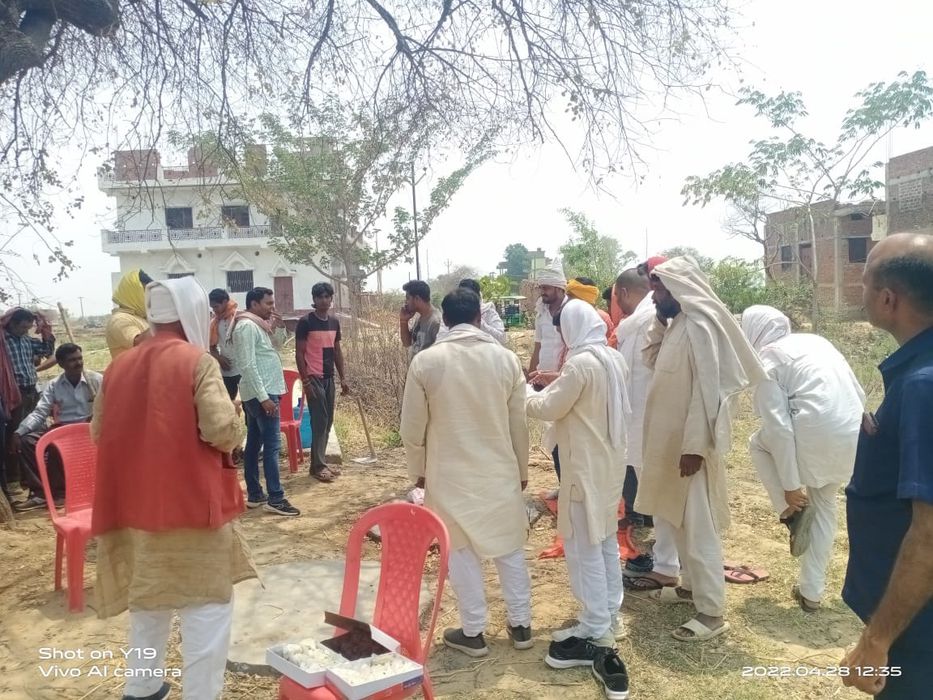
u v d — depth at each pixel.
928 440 1.71
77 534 4.11
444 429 3.47
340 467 7.58
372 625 2.79
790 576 4.46
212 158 6.58
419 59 6.23
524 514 3.62
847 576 2.10
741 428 8.42
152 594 2.65
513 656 3.58
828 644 3.63
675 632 3.71
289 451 7.34
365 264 15.82
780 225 20.31
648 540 5.08
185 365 2.65
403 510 2.92
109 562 2.78
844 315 18.02
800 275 20.34
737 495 6.05
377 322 11.48
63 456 4.37
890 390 1.91
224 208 7.15
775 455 3.80
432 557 4.88
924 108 13.86
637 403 4.82
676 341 3.67
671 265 3.73
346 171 12.01
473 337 3.53
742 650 3.57
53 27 5.83
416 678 2.49
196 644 2.69
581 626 3.52
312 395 6.84
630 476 5.03
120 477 2.71
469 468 3.45
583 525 3.44
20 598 4.32
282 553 4.98
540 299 5.98
